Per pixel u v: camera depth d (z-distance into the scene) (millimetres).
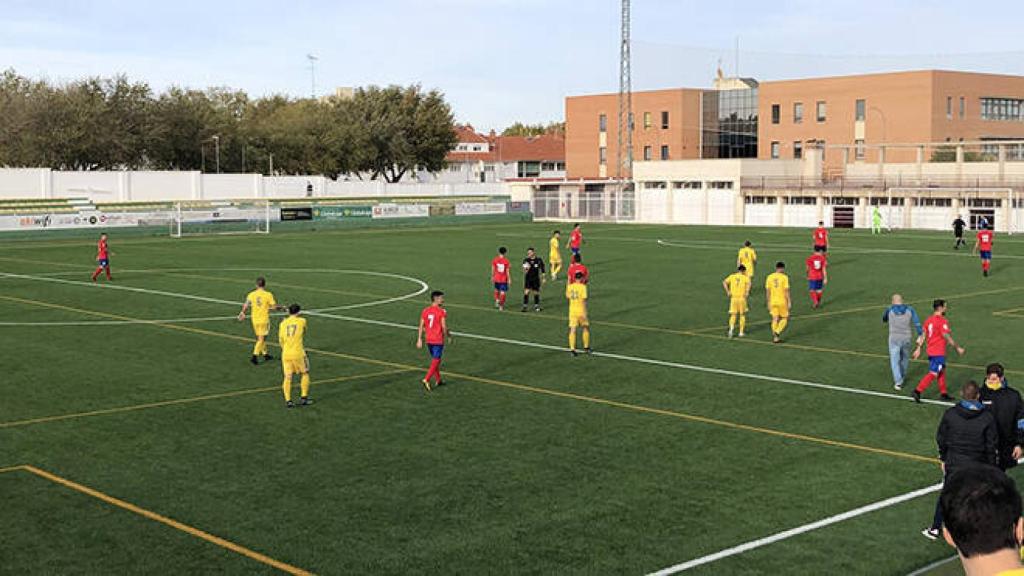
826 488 12812
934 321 17844
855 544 10773
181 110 95812
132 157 91125
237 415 17031
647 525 11430
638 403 17875
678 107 104188
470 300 32594
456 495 12602
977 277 38656
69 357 22500
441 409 17469
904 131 90500
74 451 14773
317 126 108250
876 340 24547
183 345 24094
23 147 84625
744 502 12250
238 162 102125
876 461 14070
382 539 11039
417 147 118062
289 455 14516
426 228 75688
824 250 42938
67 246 56344
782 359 22109
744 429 15961
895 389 18969
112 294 34125
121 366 21438
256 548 10781
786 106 98312
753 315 28875
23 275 40500
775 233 68062
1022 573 3123
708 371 20766
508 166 142375
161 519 11734
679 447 14867
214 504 12289
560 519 11656
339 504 12273
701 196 83062
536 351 23250
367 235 66750
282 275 40406
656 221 85812
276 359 22266
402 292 34781
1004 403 11625
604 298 33000
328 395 18594
